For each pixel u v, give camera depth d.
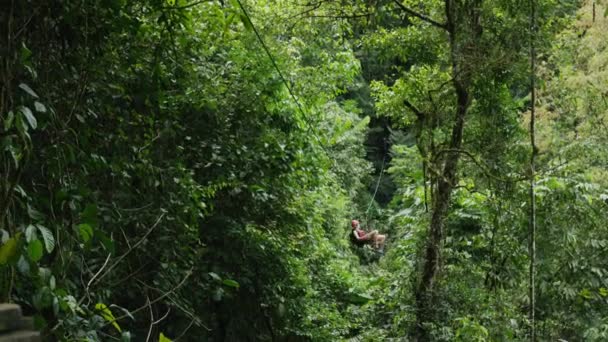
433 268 7.36
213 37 7.56
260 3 8.53
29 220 3.98
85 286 4.29
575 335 8.86
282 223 8.87
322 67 9.34
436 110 7.39
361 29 8.64
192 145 7.74
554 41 8.06
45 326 3.54
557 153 8.73
